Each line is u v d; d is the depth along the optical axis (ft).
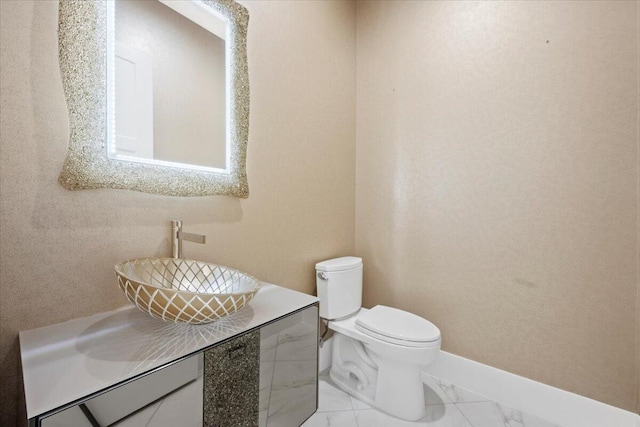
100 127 3.37
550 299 5.24
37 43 2.99
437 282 6.44
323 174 6.63
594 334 4.89
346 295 6.24
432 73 6.44
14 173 2.89
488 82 5.77
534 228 5.37
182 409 2.69
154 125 3.89
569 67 5.02
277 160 5.58
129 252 3.69
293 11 5.84
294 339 3.91
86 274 3.35
